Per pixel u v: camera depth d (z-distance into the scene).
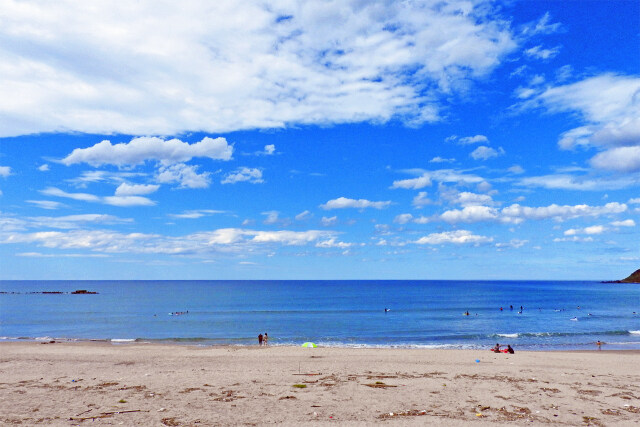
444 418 12.66
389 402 14.55
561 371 21.89
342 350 32.59
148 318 72.25
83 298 138.00
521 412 13.48
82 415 12.41
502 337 48.03
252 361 25.86
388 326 60.81
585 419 12.73
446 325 62.28
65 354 28.36
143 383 17.22
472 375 20.27
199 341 44.28
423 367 23.14
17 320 68.88
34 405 13.55
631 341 43.97
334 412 13.16
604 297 145.25
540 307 99.62
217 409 13.27
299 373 20.41
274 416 12.58
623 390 16.98
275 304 109.44
